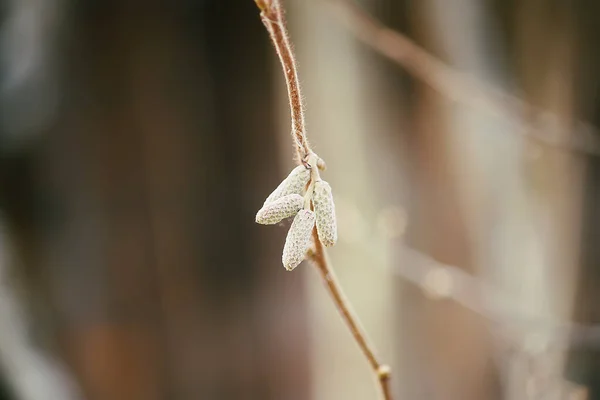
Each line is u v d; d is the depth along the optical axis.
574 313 0.97
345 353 1.20
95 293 1.03
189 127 1.00
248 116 1.01
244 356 1.12
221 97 0.99
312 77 1.02
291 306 1.14
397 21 0.99
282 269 1.11
